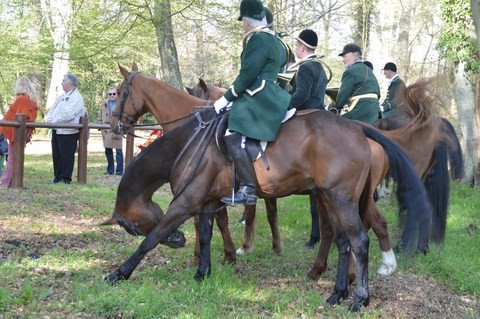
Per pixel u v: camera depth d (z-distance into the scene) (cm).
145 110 660
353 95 731
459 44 1202
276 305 490
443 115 666
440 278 607
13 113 995
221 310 475
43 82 2883
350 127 499
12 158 962
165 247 669
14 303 446
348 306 503
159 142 538
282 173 498
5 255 587
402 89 716
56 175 1071
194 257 602
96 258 607
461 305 535
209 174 512
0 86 2612
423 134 641
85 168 1088
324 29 2202
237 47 1673
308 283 570
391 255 599
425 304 527
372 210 593
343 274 511
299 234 795
